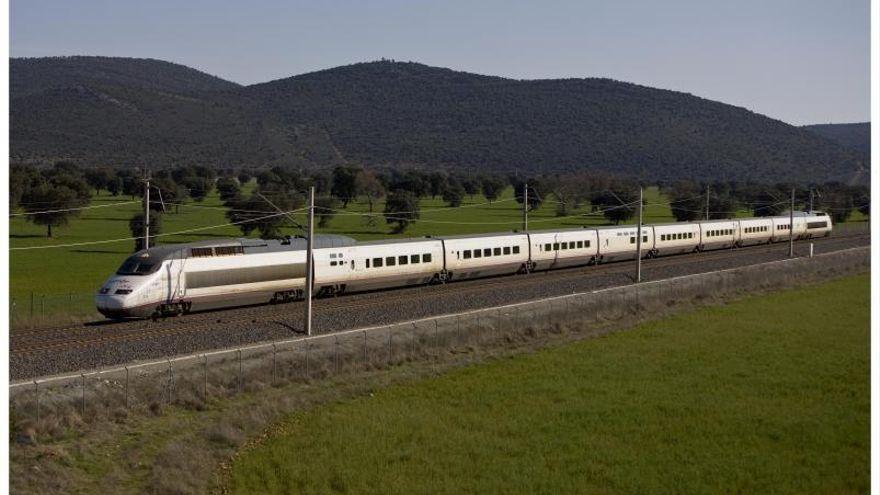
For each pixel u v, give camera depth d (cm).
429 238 6612
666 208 17950
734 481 3111
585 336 5228
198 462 3027
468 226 12681
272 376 3897
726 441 3503
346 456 3216
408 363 4419
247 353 4134
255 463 3112
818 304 6488
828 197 16775
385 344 4484
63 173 13650
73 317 4984
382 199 17700
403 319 5172
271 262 5372
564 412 3806
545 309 5550
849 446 3462
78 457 2952
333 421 3559
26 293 6569
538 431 3572
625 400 4000
